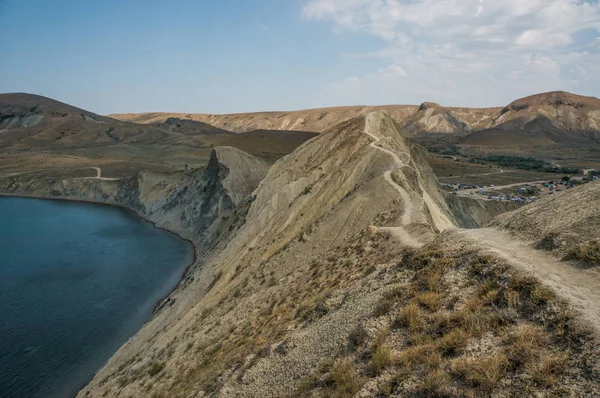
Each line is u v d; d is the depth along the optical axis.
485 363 10.00
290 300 23.80
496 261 13.89
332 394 12.05
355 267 22.25
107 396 26.78
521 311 11.33
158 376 25.02
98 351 37.81
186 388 20.58
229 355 21.19
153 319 40.47
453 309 12.77
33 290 51.44
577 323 9.94
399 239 22.42
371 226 26.39
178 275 57.81
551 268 13.27
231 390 16.73
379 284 17.14
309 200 43.44
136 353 32.75
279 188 53.88
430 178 60.25
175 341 29.77
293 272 28.61
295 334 17.89
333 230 31.38
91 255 66.50
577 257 13.44
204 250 65.38
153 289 52.50
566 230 15.43
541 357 9.55
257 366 17.27
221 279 37.38
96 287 52.84
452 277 14.43
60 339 39.69
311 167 53.66
